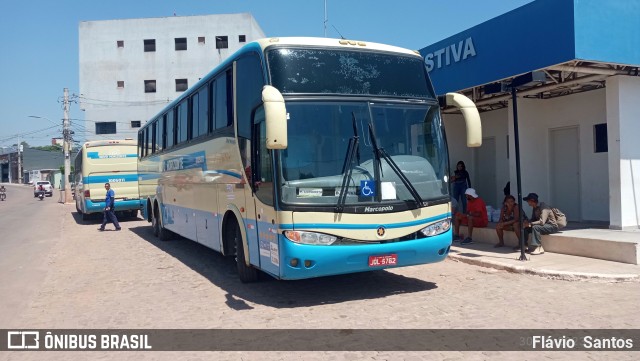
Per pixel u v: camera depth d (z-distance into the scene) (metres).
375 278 8.84
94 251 13.84
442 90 12.62
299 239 6.66
